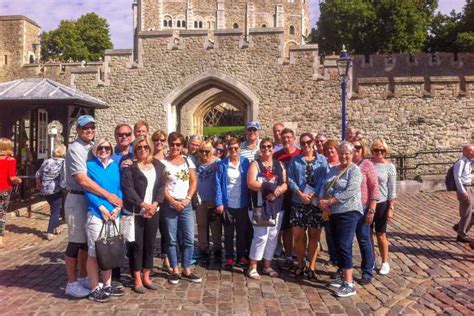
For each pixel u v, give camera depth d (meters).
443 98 16.70
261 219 5.38
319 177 5.45
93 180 4.59
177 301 4.70
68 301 4.67
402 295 5.00
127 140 5.50
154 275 5.61
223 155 8.11
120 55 17.94
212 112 37.69
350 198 4.97
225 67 17.58
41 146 12.27
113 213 4.58
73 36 44.06
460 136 16.66
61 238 7.77
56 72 23.61
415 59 27.67
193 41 17.69
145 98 17.89
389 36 30.80
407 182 12.58
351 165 5.04
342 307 4.66
